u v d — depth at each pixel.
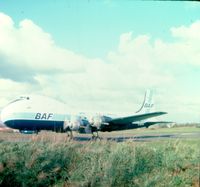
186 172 8.70
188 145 10.60
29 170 8.41
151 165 9.07
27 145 9.52
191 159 9.26
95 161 8.80
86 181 7.98
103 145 10.16
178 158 9.32
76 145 10.22
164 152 9.82
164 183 8.05
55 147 9.58
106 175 8.05
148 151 9.70
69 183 8.30
